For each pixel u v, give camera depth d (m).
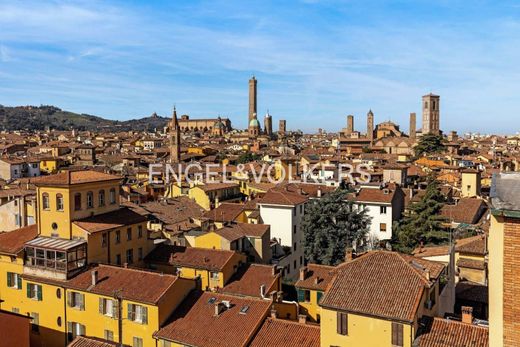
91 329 54.88
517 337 17.16
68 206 61.28
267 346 45.25
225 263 63.16
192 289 55.00
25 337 47.12
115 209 69.00
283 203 91.12
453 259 56.59
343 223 81.69
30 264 60.31
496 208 17.11
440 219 88.00
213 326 48.66
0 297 62.84
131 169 178.75
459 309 56.56
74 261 58.41
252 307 50.31
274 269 63.69
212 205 112.56
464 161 184.00
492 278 17.80
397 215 101.44
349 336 40.81
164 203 102.00
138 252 68.25
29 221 78.31
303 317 49.22
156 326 50.12
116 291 53.00
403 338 38.53
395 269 43.31
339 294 42.34
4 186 116.62
